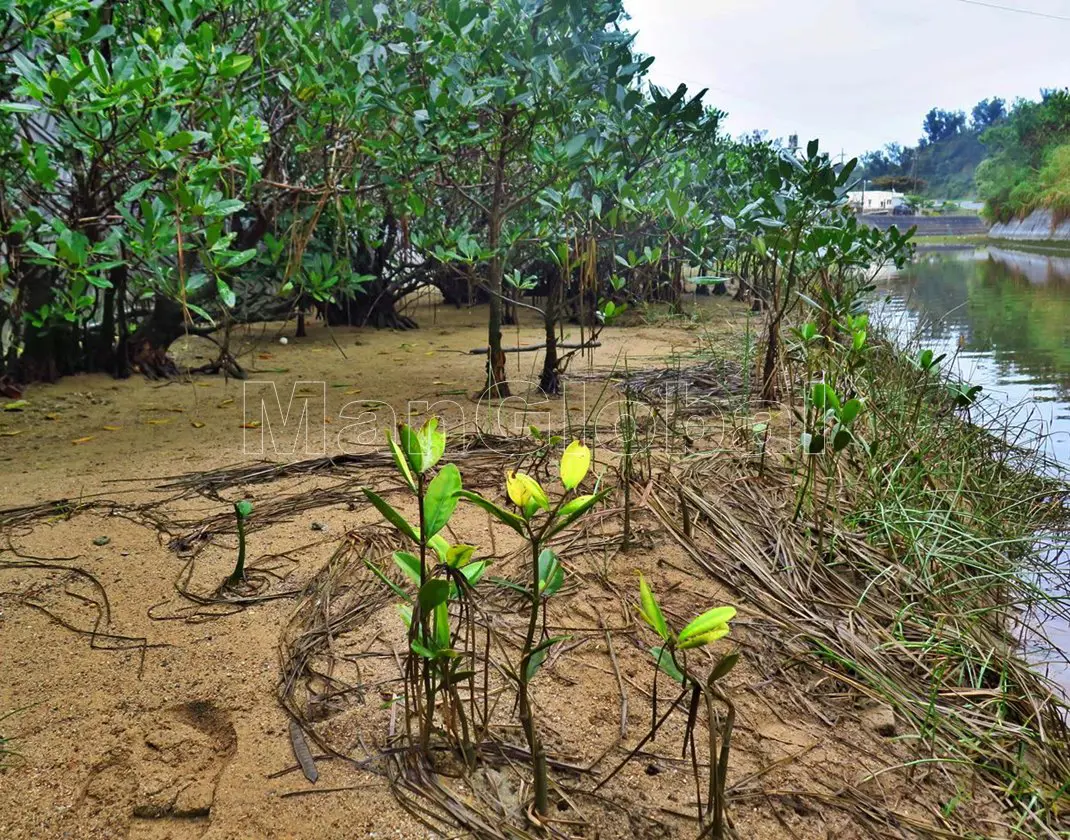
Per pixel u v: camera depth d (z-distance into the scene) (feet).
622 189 13.32
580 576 6.72
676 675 3.84
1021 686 5.85
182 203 9.84
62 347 14.42
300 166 15.49
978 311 24.71
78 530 7.55
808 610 6.53
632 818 4.17
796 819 4.29
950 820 4.44
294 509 8.04
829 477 8.23
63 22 9.93
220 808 4.17
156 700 5.05
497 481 8.76
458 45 12.55
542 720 4.90
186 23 10.84
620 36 12.16
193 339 19.22
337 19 13.02
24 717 4.87
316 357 17.63
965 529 8.17
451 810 4.14
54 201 13.32
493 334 13.19
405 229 14.58
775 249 12.46
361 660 5.48
